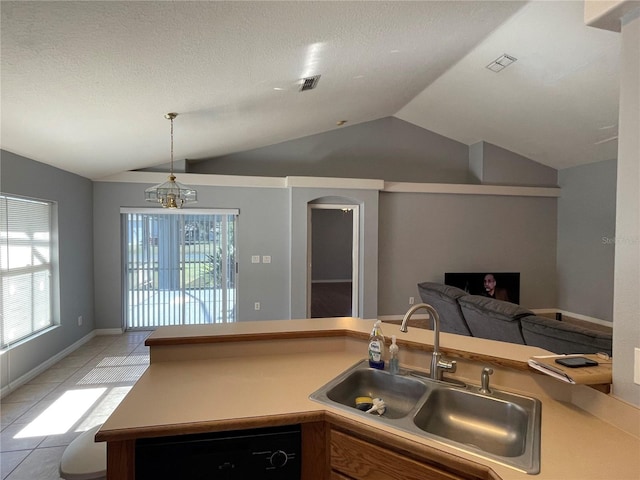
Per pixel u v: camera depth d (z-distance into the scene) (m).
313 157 5.64
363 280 5.37
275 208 5.21
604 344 2.22
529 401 1.31
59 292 3.93
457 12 2.61
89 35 1.77
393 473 1.08
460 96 4.76
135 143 3.74
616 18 1.11
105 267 4.80
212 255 5.17
